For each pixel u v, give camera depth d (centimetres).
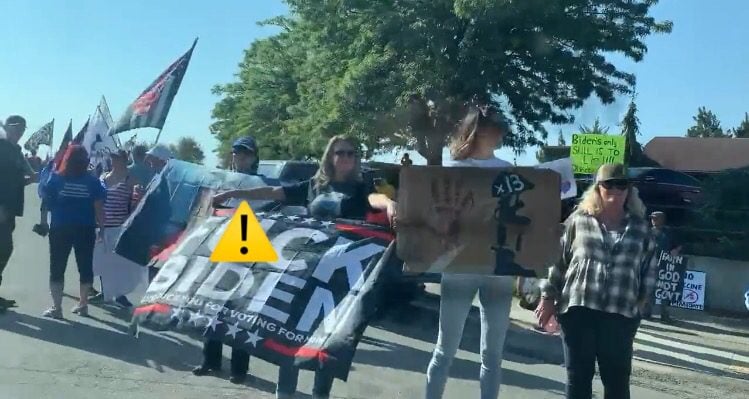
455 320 509
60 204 919
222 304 532
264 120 2836
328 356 491
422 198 461
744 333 1288
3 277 1193
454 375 795
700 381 893
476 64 1519
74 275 1262
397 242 462
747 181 1578
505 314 510
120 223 989
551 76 1642
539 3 1455
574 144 1328
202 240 574
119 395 643
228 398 650
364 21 1609
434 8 1532
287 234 550
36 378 677
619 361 522
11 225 955
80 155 920
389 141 1537
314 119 1844
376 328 1023
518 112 1680
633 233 519
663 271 1452
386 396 698
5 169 940
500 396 737
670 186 1752
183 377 706
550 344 1006
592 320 521
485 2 1423
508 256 459
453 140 516
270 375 726
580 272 521
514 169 459
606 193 523
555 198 458
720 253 1520
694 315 1450
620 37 1612
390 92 1530
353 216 575
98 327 885
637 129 2461
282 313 516
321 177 588
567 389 533
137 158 1045
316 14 1727
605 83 1683
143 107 1051
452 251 460
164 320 545
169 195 768
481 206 459
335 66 1783
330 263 524
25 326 868
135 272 975
